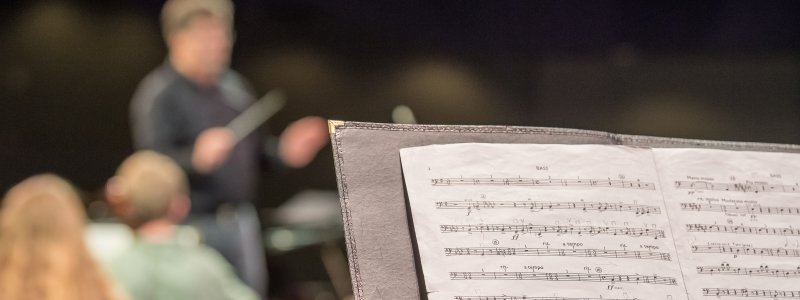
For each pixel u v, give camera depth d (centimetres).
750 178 114
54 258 220
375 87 319
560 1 346
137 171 283
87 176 287
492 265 103
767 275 109
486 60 335
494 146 110
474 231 104
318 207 300
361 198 105
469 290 101
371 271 102
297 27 311
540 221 106
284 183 300
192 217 283
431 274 101
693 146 119
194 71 296
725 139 361
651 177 111
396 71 323
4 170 283
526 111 338
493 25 336
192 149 291
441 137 111
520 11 340
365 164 107
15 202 223
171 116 292
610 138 117
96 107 292
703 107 360
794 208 114
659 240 108
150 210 276
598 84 349
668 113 355
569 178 109
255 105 301
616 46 352
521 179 108
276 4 309
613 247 106
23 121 289
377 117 319
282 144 303
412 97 324
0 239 219
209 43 297
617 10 353
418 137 110
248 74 303
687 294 106
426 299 103
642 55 355
